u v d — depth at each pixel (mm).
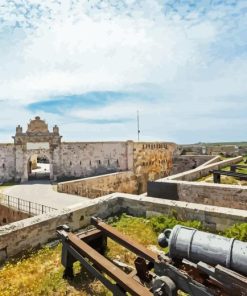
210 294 3969
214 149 47875
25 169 31266
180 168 40938
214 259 4238
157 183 14086
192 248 4500
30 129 32031
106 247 7152
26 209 18422
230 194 12281
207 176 19609
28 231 7508
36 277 6152
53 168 32312
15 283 5961
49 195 22422
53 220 8188
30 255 7254
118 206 10562
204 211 8516
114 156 32812
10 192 24578
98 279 5645
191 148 50219
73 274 6160
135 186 32250
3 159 31375
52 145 32281
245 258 3971
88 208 9336
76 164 32969
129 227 8945
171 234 4832
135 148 32781
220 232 8117
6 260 6965
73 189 23078
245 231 7102
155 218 9133
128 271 6168
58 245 7773
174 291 4273
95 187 25906
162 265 4695
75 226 8883
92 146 33062
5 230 7145
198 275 4387
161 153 39031
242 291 3719
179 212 9039
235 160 27344
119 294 4828
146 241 7836
